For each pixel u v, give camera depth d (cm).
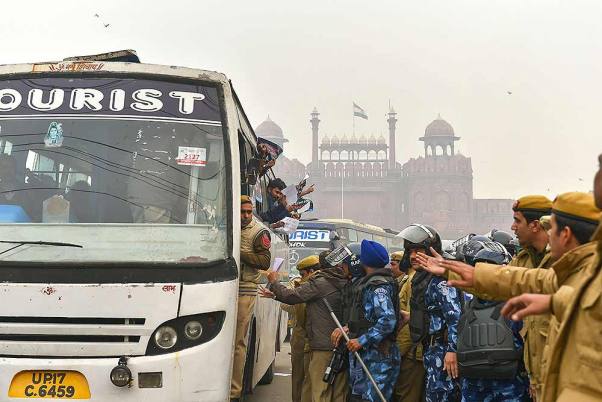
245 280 677
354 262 702
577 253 343
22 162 614
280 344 1233
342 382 689
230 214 596
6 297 538
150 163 617
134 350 532
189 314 540
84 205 597
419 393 669
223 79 658
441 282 588
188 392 530
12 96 641
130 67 655
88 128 627
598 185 294
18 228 582
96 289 538
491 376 508
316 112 15038
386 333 611
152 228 586
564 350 304
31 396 525
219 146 625
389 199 14188
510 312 335
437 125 15425
